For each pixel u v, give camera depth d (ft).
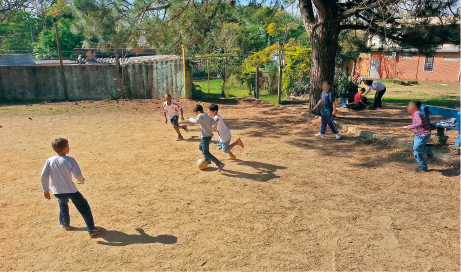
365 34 47.62
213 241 14.57
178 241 14.64
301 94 70.28
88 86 63.87
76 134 36.65
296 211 17.26
